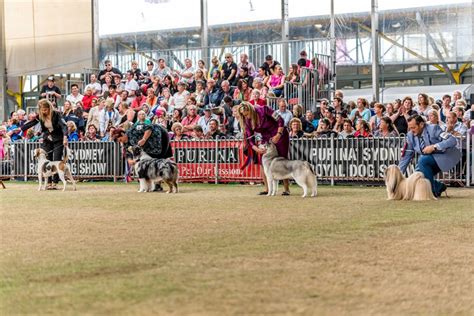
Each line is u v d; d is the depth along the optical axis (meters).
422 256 6.39
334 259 6.23
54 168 15.90
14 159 20.73
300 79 20.62
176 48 26.12
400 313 4.41
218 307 4.52
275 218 9.46
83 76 27.47
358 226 8.54
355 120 18.12
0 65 28.50
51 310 4.50
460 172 15.38
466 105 18.48
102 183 18.73
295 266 5.90
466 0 22.05
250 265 5.95
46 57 28.09
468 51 22.16
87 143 19.77
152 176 14.65
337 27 23.70
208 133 18.14
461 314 4.40
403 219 9.26
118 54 26.84
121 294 4.91
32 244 7.25
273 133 13.66
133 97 22.91
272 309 4.47
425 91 22.30
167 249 6.82
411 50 22.78
